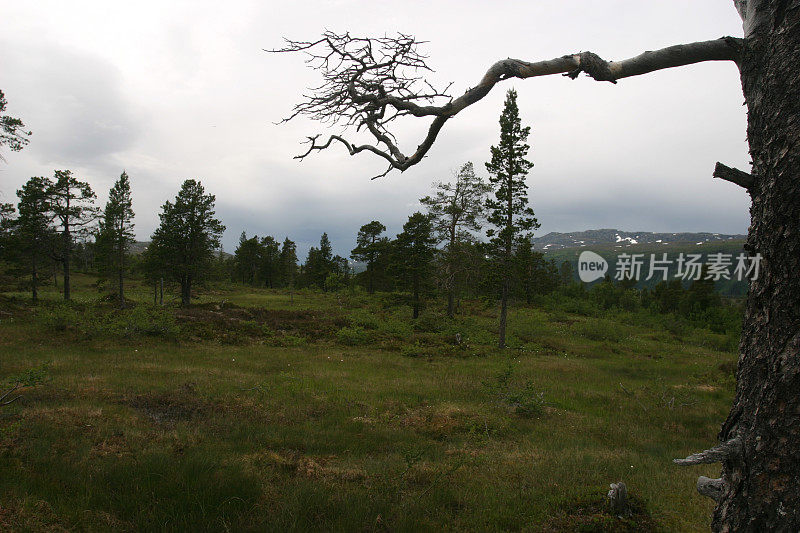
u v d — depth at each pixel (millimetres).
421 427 9883
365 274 56812
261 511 5660
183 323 25422
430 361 20359
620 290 58375
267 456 7562
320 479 6711
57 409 8977
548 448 8859
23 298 34312
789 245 1675
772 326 1736
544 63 2279
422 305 36438
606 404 12953
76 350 17031
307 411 10727
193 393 11477
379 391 13148
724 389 15516
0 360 14086
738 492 1787
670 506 5988
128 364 14828
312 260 77062
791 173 1681
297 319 32312
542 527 5305
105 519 5215
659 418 11477
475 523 5551
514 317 40844
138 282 63562
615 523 5121
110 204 36469
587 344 29672
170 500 5691
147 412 9805
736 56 2123
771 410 1683
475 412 11203
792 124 1699
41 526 4879
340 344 24328
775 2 1830
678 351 28984
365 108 2488
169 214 37500
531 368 18734
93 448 7227
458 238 33812
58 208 34344
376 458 7934
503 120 24922
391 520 5562
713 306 46656
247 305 44094
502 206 25344
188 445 7824
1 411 8375
